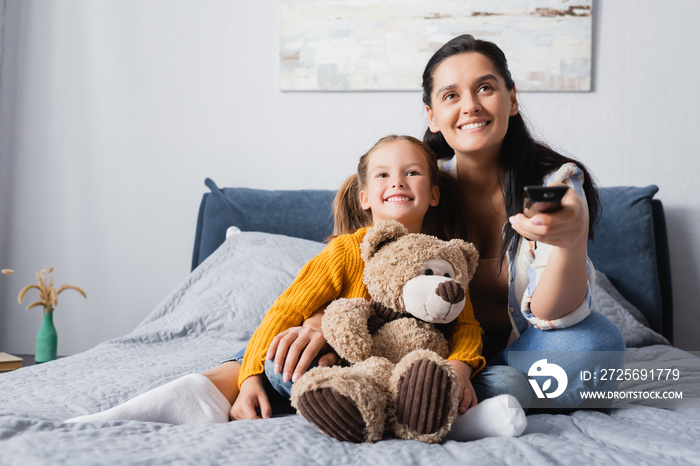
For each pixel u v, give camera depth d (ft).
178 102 8.21
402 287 3.22
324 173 8.09
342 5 8.01
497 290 4.32
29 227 8.20
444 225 4.40
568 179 3.85
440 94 4.09
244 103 8.17
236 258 6.61
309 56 8.05
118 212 8.16
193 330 5.76
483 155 4.12
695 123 7.73
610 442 2.72
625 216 7.30
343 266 3.61
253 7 8.14
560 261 3.13
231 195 7.74
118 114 8.22
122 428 2.67
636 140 7.79
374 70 7.97
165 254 8.11
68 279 8.11
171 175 8.18
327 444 2.51
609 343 3.36
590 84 7.77
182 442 2.47
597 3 7.83
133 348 5.31
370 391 2.60
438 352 3.24
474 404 3.01
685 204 7.73
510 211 4.02
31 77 8.26
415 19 7.92
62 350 8.06
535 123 7.86
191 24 8.21
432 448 2.53
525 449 2.47
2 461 2.17
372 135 8.04
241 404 3.17
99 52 8.26
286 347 3.16
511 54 7.80
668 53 7.77
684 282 7.70
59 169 8.21
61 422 2.78
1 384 3.99
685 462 2.35
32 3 8.25
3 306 8.12
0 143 8.21
